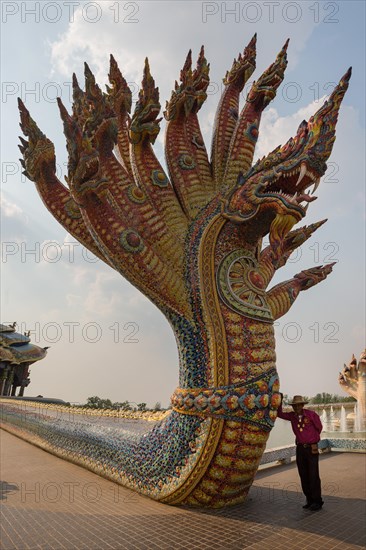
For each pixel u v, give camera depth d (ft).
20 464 44.75
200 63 35.24
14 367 168.25
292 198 26.05
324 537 19.85
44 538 20.80
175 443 25.77
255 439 24.26
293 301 34.24
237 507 25.04
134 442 30.71
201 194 31.94
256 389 24.53
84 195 26.86
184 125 34.76
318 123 26.22
